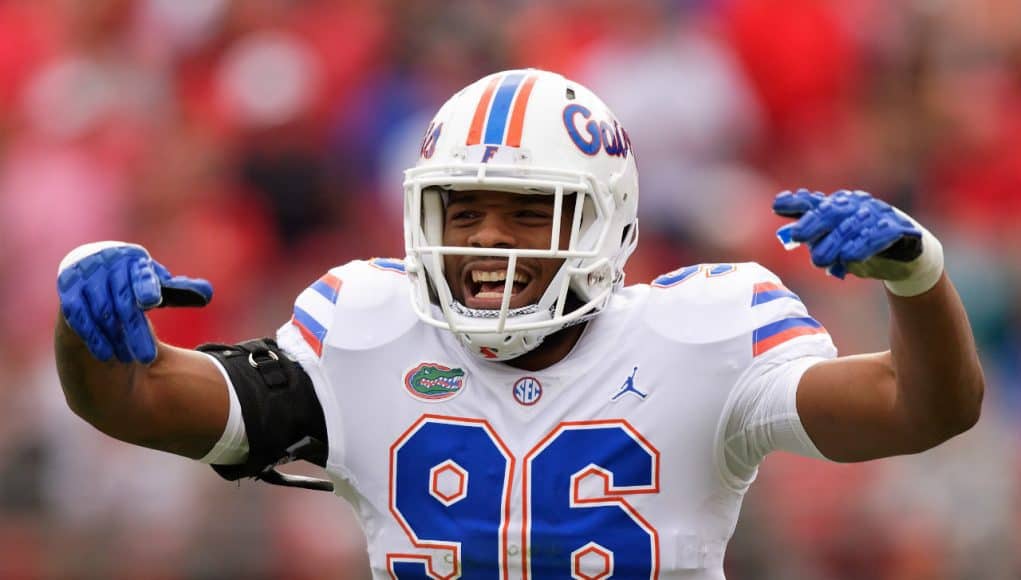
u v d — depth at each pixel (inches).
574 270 386.3
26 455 838.5
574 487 380.8
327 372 397.7
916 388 351.3
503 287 393.7
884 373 359.9
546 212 390.9
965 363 350.3
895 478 772.6
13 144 1105.4
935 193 1051.9
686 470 382.0
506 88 397.1
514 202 390.9
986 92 1099.3
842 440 367.9
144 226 1017.5
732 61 1045.8
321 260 1005.2
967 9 1120.2
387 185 1016.2
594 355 391.2
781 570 739.4
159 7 1121.4
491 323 381.7
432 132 400.2
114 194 1033.5
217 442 386.3
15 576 776.9
